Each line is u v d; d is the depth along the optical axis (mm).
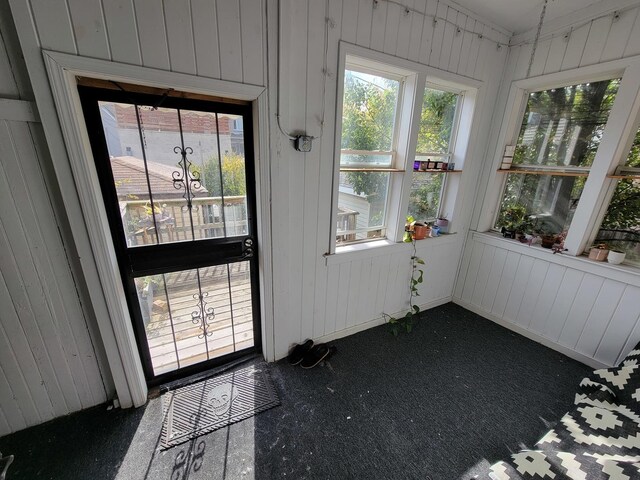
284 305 1906
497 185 2535
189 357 1850
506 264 2475
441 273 2768
